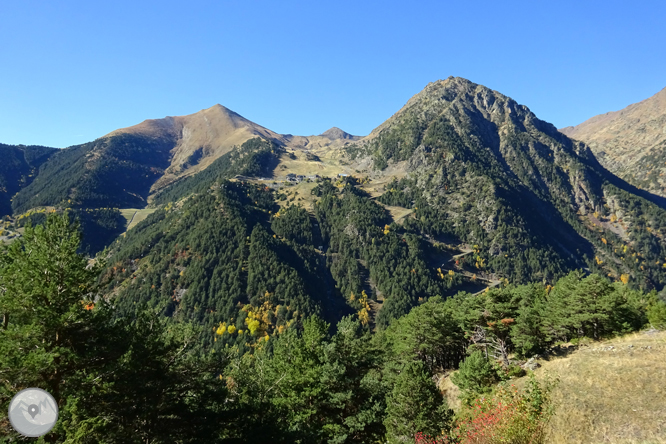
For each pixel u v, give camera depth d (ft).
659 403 70.90
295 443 83.41
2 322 64.85
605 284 160.97
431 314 188.85
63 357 56.80
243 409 81.15
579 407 77.05
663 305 144.66
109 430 57.52
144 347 68.90
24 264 58.44
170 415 72.28
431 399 104.12
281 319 516.32
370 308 630.74
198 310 530.27
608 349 115.34
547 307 178.19
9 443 51.39
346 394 110.22
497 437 61.41
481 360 138.21
